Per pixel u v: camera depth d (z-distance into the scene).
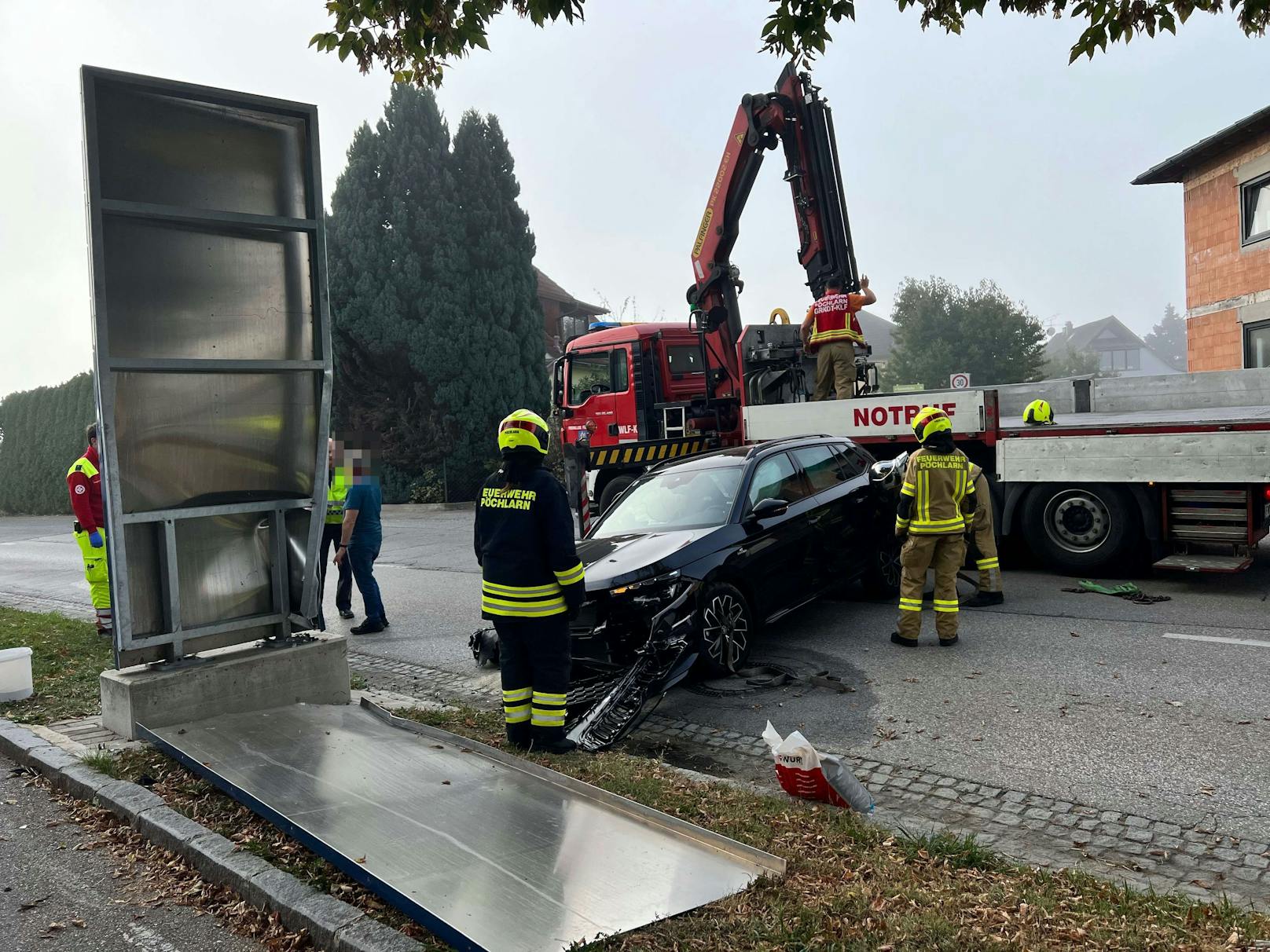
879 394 11.16
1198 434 8.28
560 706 5.07
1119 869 3.65
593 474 13.96
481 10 6.04
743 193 12.88
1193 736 4.93
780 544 7.17
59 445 34.50
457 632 8.75
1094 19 5.82
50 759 4.98
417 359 23.56
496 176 24.67
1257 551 10.26
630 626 6.10
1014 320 45.97
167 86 5.19
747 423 11.55
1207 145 16.53
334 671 6.06
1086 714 5.36
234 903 3.59
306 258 5.89
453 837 3.75
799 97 11.84
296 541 6.10
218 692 5.55
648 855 3.58
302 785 4.32
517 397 24.66
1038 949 2.87
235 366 5.54
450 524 18.98
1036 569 9.77
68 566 16.42
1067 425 9.34
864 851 3.63
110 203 5.05
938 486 6.86
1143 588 8.60
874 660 6.75
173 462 5.59
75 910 3.58
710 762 5.13
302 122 5.80
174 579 5.60
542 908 3.18
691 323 14.11
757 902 3.23
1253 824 3.94
